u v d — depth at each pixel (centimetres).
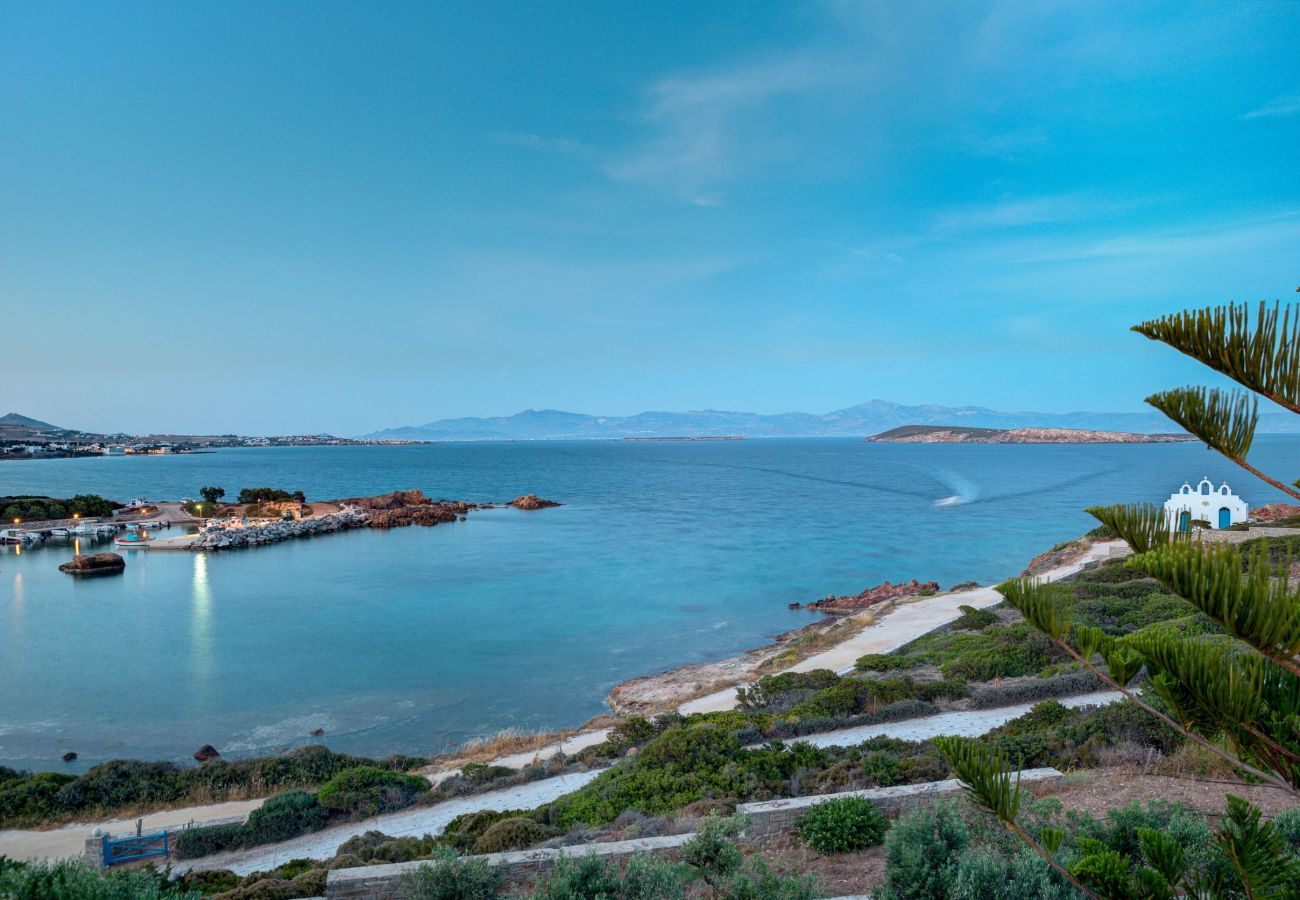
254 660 3803
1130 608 2912
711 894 969
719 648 4000
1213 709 377
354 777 1906
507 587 5716
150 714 3023
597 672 3591
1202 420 364
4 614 4953
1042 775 1266
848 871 1048
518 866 1059
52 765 2531
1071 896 698
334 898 1032
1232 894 536
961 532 8562
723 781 1530
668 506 12150
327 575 6425
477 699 3203
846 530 8812
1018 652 2564
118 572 6762
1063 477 18200
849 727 2033
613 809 1456
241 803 1998
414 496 12481
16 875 643
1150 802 936
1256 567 342
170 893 758
